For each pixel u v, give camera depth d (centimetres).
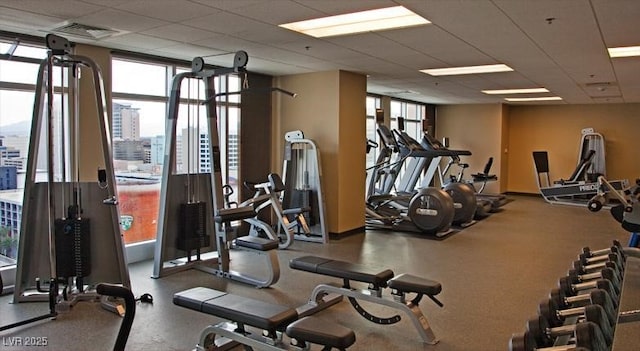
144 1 349
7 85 451
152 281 473
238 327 287
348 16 390
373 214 765
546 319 210
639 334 343
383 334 344
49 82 378
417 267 534
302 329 244
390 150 806
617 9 361
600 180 457
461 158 1246
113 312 383
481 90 912
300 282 473
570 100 1088
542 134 1229
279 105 730
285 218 639
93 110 509
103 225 423
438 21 400
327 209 688
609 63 598
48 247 410
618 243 314
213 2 351
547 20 394
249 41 487
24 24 415
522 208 1018
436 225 699
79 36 460
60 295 404
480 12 372
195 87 606
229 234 491
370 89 912
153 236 593
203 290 313
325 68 656
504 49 517
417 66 636
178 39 478
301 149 702
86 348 319
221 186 520
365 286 460
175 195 511
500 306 406
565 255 593
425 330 329
